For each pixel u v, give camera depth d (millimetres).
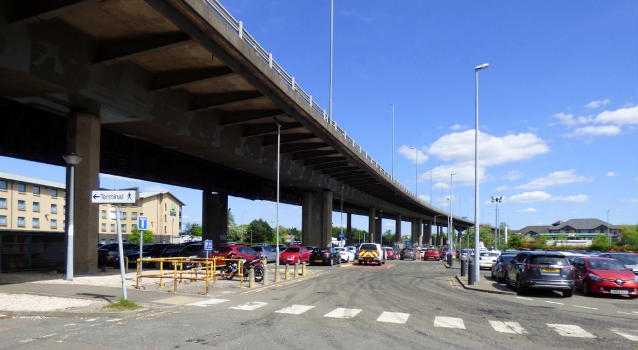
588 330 9672
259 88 23906
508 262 20875
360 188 66188
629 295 16656
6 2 15422
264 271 18969
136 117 22297
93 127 20594
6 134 23594
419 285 20125
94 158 20641
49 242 22359
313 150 41312
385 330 9156
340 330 9039
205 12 17000
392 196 77562
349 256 42969
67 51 17844
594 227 150375
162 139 27172
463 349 7680
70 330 8703
